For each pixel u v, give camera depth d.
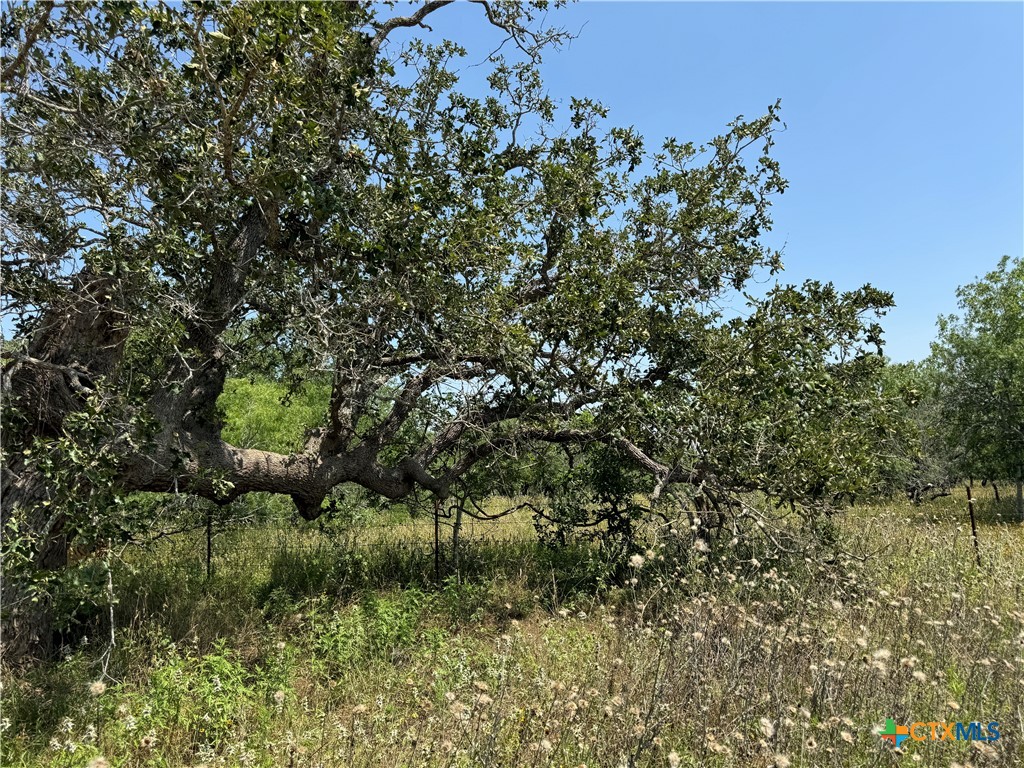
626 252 7.84
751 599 5.96
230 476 6.17
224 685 4.30
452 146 6.66
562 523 9.20
